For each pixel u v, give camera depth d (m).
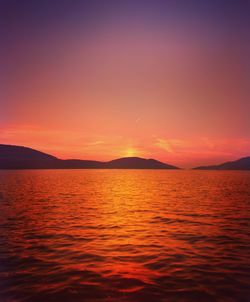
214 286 11.98
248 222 25.25
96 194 50.72
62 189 61.56
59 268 13.95
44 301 10.75
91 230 21.83
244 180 110.56
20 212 30.17
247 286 11.97
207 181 102.69
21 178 116.06
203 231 21.69
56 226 23.20
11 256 15.66
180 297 11.05
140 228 22.59
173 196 47.94
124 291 11.56
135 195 49.44
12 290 11.62
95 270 13.73
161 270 13.76
